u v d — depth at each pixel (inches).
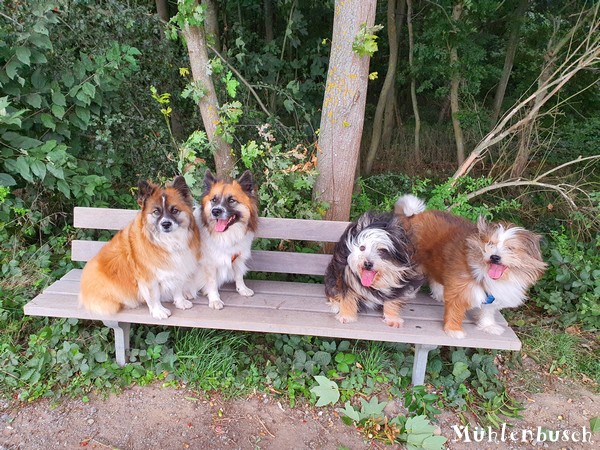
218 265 127.6
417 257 133.3
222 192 121.3
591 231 203.2
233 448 109.7
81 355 127.8
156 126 191.8
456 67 260.7
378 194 252.2
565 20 275.3
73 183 167.2
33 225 169.5
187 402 122.4
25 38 146.3
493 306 120.6
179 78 204.4
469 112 273.4
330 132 160.6
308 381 129.2
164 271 118.0
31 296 151.0
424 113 403.5
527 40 310.3
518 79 334.0
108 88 170.2
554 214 233.3
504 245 107.7
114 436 111.4
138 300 125.9
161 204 113.3
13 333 138.6
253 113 197.9
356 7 146.0
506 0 296.8
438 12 268.8
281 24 308.8
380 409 117.8
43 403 119.8
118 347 130.5
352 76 152.6
